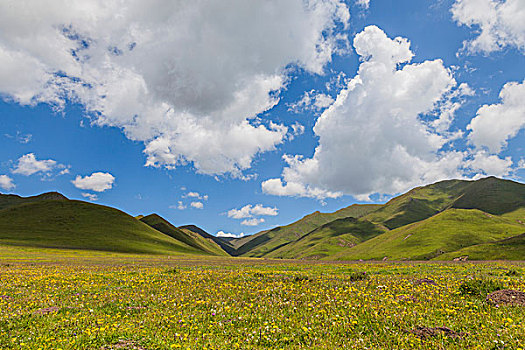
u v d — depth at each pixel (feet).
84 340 30.14
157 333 31.78
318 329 32.40
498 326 30.76
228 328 33.65
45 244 409.69
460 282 58.80
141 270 102.73
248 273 86.48
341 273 88.48
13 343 29.32
